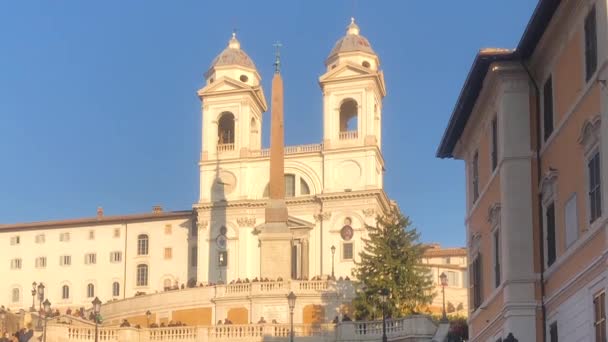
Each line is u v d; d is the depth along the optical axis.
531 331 31.50
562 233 29.61
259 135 114.75
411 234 76.56
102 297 114.75
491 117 35.25
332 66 111.88
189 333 63.59
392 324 59.16
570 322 28.69
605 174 25.50
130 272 114.56
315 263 105.69
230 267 107.06
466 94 36.16
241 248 107.44
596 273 26.38
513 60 32.47
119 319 88.12
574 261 28.33
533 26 29.91
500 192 33.25
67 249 116.88
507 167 32.41
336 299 79.75
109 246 115.81
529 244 31.98
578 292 27.92
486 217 36.22
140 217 115.06
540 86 32.09
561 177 29.67
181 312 84.38
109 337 63.09
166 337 63.78
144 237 115.06
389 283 73.38
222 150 110.62
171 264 113.50
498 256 34.28
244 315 81.44
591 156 26.95
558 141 29.97
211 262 107.81
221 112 111.56
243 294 81.81
